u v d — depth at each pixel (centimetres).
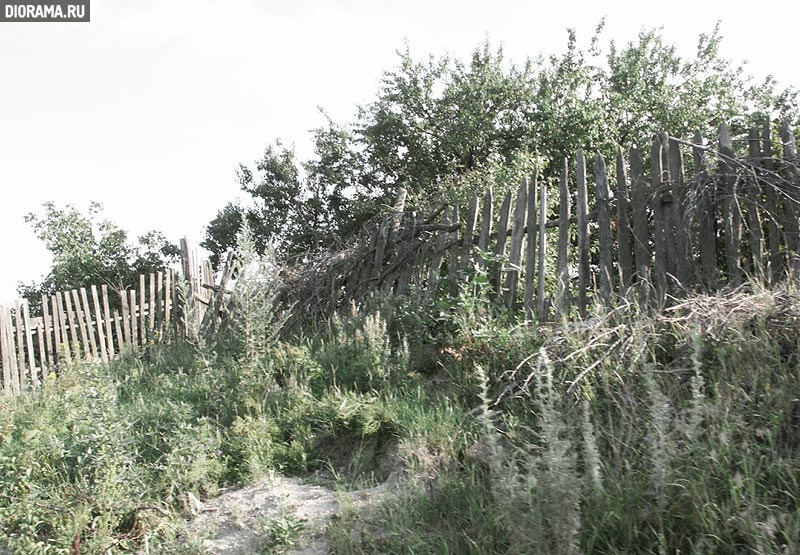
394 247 891
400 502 411
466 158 2292
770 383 405
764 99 2266
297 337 794
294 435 539
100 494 451
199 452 504
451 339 633
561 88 2183
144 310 1079
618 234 650
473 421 482
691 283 593
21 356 949
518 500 341
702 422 392
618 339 484
